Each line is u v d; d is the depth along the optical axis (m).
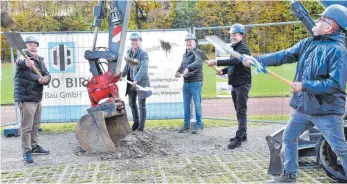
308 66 3.85
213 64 4.52
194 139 6.93
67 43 8.10
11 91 13.44
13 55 8.69
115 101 6.29
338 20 3.73
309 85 3.68
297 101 4.03
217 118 8.53
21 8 22.36
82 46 8.12
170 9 24.38
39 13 22.81
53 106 8.20
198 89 7.31
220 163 5.37
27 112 5.57
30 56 5.69
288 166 4.30
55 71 8.12
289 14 22.20
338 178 4.45
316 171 4.91
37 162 5.66
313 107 3.87
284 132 4.28
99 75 6.34
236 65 5.59
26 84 5.55
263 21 22.69
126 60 6.45
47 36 8.05
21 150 6.46
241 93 6.08
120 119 6.60
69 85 8.18
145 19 24.42
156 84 8.23
